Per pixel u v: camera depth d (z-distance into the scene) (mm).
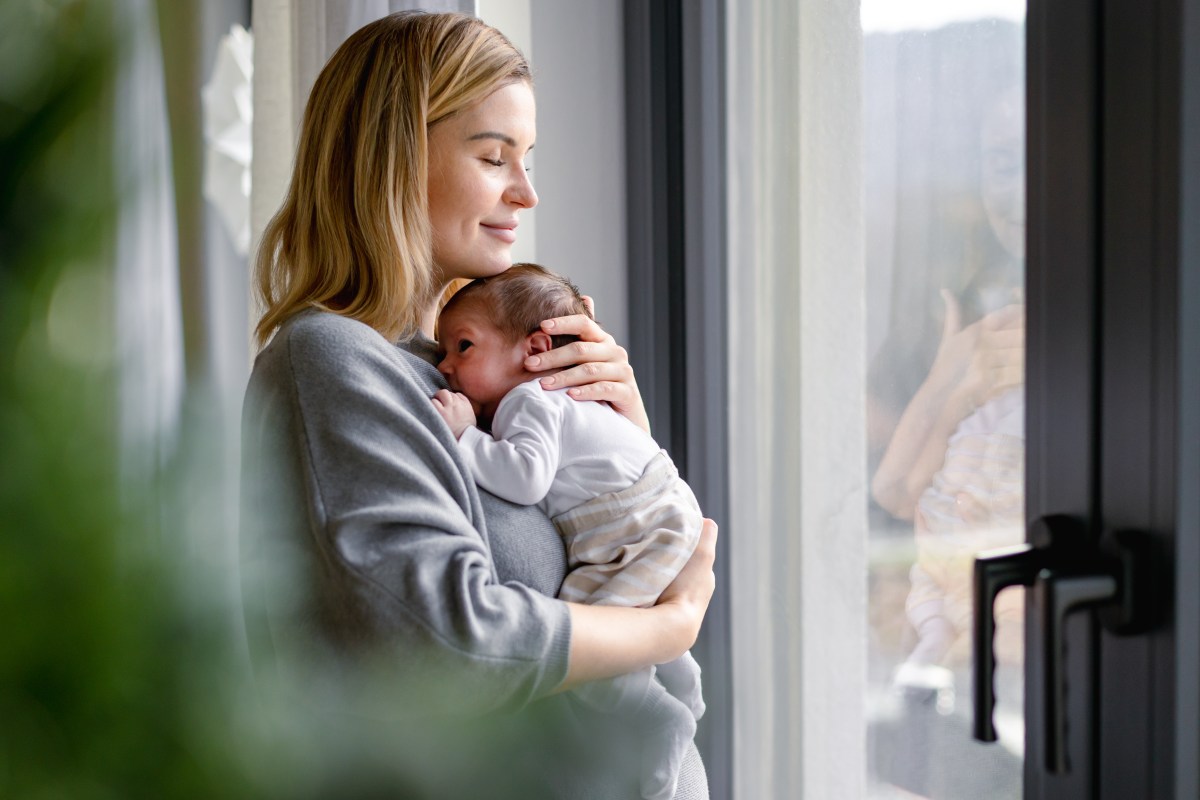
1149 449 1010
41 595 201
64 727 204
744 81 1722
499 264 1345
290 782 246
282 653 956
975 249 1294
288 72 2133
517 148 1315
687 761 1313
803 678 1610
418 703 954
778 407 1646
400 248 1196
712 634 1835
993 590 1057
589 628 1054
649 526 1222
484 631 962
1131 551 1018
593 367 1302
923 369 1381
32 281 208
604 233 2098
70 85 207
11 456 202
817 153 1555
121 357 217
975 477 1293
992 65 1262
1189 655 993
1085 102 1062
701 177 1865
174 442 227
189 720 219
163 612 217
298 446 1030
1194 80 958
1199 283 973
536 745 1126
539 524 1186
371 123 1213
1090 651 1078
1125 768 1048
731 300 1773
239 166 2344
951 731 1340
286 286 1330
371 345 1095
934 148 1354
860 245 1483
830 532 1548
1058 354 1114
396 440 1032
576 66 2068
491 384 1306
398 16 1295
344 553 960
